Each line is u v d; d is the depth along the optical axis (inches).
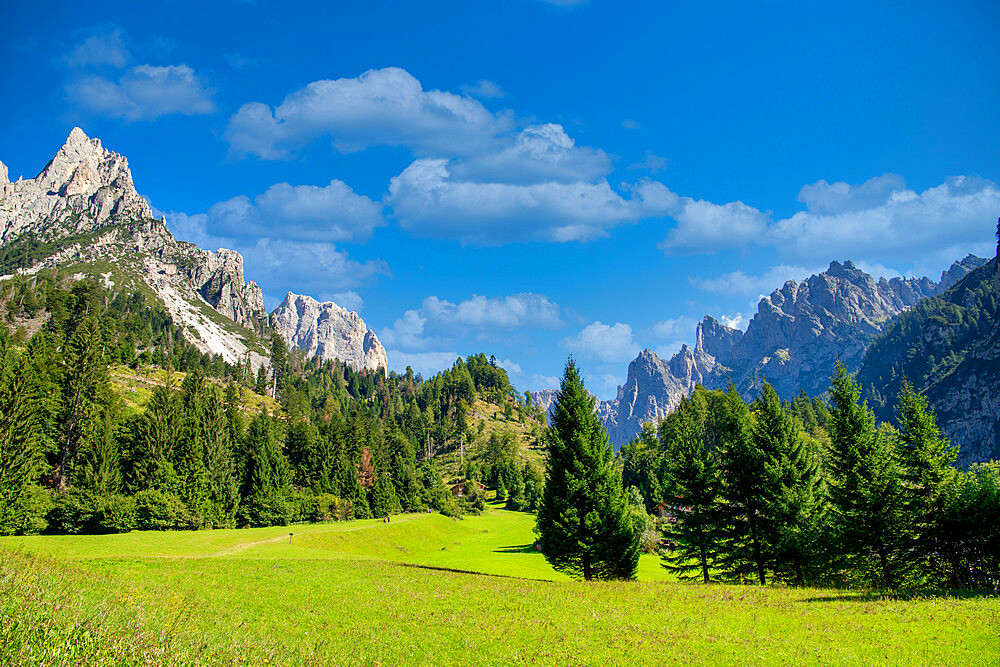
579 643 807.7
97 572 964.0
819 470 1729.8
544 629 881.5
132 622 559.5
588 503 1558.8
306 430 4751.5
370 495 4579.2
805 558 1535.4
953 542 1424.7
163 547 1818.4
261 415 4562.0
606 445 1631.4
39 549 1401.3
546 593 1165.7
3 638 435.8
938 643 762.8
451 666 710.5
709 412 3897.6
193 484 3213.6
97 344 3228.3
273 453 3858.3
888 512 1491.1
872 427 1587.1
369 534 3248.0
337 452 4623.5
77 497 2613.2
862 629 853.2
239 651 570.9
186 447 3262.8
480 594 1145.4
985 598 1056.2
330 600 1048.8
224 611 860.6
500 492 6569.9
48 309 7130.9
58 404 2960.1
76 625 492.7
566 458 1611.7
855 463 1553.9
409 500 5054.1
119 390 4968.0
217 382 7647.6
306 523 3912.4
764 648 775.1
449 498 5492.1
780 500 1579.7
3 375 2487.7
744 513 1678.2
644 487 4293.8
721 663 721.0
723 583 1473.9
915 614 920.9
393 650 758.5
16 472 2347.4
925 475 1487.5
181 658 488.7
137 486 3026.6
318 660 630.5
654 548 2942.9
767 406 1718.8
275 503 3634.4
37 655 421.7
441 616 957.2
